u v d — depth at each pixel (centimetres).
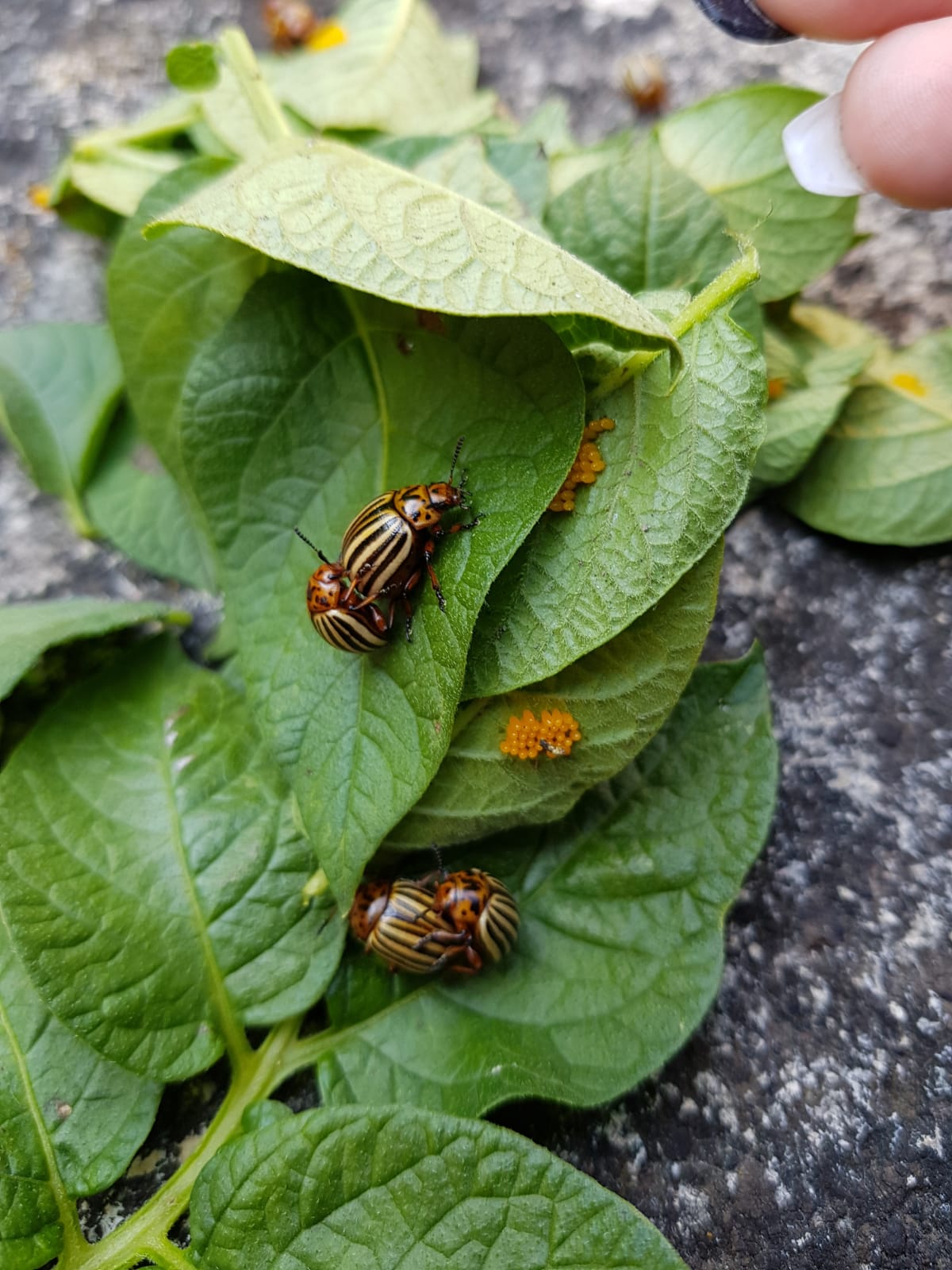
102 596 11
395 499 7
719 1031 8
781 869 9
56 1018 8
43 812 8
